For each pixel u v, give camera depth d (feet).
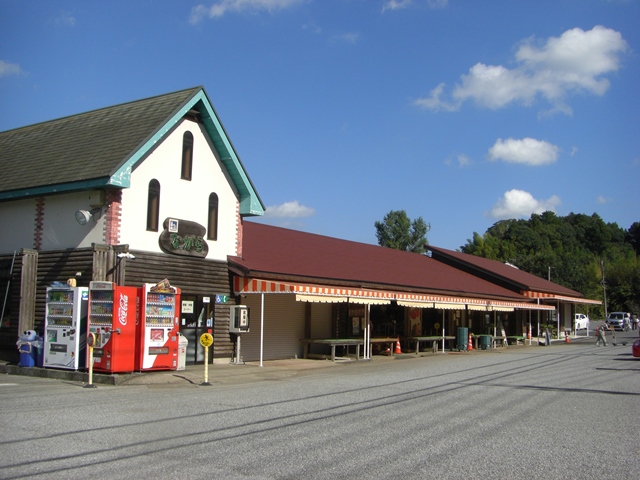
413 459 26.45
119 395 44.65
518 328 150.92
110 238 58.65
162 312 57.47
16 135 78.38
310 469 24.57
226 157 70.95
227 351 71.10
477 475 24.14
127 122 66.74
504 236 359.46
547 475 24.35
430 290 100.27
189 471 23.94
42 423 32.71
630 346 129.18
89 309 54.85
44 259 62.08
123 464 24.79
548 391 49.90
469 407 40.75
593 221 426.92
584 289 264.11
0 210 66.90
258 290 70.13
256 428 32.55
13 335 62.34
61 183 59.52
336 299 75.51
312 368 71.10
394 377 60.59
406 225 260.01
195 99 66.33
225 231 71.82
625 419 37.04
